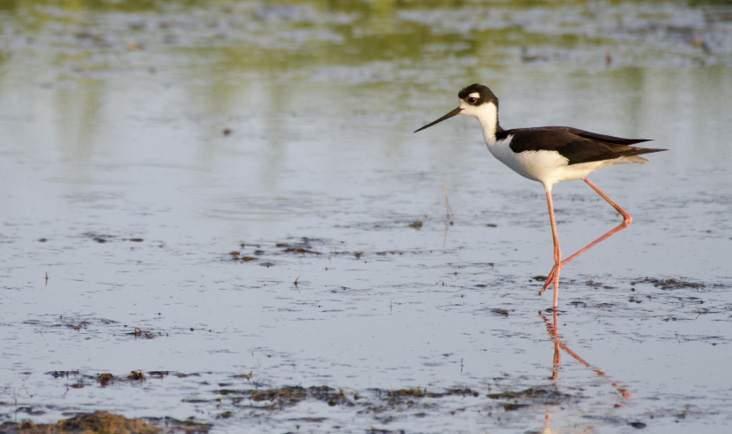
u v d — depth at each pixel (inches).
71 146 636.7
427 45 937.5
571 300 399.5
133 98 758.5
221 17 1065.5
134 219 504.1
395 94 772.0
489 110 446.6
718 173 589.3
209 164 603.5
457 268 438.3
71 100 749.3
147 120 700.0
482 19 1056.2
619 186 571.5
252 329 364.8
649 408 299.7
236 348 346.3
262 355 340.2
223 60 882.8
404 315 381.4
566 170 418.9
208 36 973.8
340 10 1096.8
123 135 663.1
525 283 420.5
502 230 494.3
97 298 394.9
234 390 310.5
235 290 407.2
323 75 831.7
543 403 303.1
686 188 562.3
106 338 353.7
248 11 1093.8
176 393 308.0
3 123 685.3
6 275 419.2
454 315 382.0
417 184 574.6
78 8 1103.6
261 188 560.7
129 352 341.4
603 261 448.8
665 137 654.5
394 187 567.5
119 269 430.0
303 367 330.3
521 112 700.0
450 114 448.5
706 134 665.0
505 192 563.2
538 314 383.6
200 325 368.2
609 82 807.7
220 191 554.9
